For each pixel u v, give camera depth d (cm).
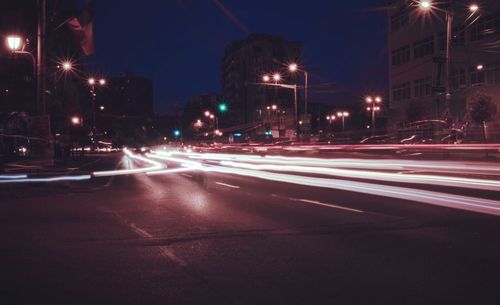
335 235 884
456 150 3556
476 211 1109
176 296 565
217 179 2242
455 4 5372
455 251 745
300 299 545
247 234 911
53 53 4722
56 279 643
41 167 2038
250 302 539
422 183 1761
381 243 810
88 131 6197
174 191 1716
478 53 5128
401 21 6431
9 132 3875
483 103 4238
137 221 1082
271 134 8700
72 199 1527
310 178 2145
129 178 2380
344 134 8569
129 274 661
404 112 6256
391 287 579
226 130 13025
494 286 575
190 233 933
